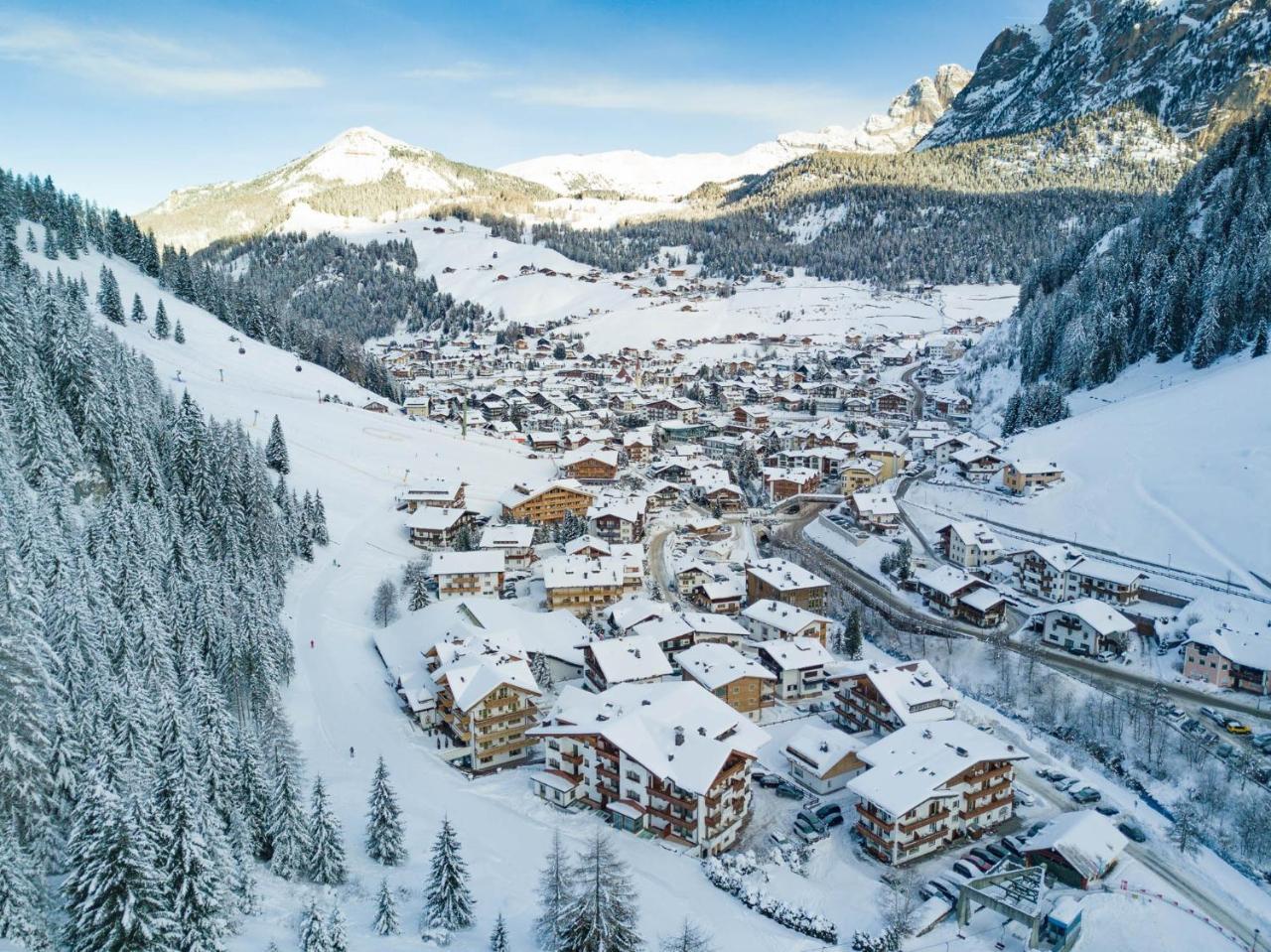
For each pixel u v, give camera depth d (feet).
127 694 204.74
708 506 602.85
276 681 291.38
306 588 410.93
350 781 258.98
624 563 439.22
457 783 265.75
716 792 233.35
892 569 463.01
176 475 376.07
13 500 246.06
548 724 277.03
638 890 210.79
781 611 379.35
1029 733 311.47
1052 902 212.84
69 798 180.65
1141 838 246.68
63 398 343.05
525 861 223.51
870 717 304.09
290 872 202.08
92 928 148.77
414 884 207.41
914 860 234.99
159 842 161.38
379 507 536.01
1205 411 501.97
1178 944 201.46
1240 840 244.63
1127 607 392.88
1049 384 632.79
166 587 283.18
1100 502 476.13
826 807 256.32
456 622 351.25
